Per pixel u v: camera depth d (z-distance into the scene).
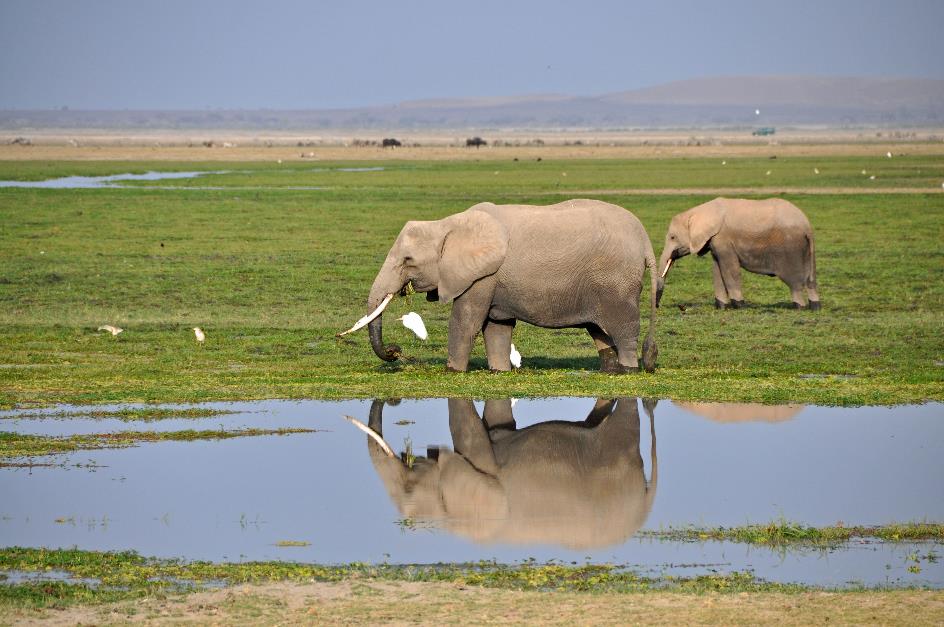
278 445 59.97
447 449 59.22
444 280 73.19
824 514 48.41
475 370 76.31
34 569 41.34
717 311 105.06
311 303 109.00
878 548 44.03
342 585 39.25
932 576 40.50
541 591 38.53
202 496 51.19
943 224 178.75
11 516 48.22
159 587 39.09
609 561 42.38
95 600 37.59
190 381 73.56
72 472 54.88
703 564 41.94
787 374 76.56
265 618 35.75
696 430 62.88
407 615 35.88
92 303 107.94
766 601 37.00
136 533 46.03
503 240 72.00
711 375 75.12
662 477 54.31
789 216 104.94
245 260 140.12
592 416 65.88
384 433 62.34
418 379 73.19
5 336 89.94
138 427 63.16
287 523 47.41
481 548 44.06
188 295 113.06
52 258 139.88
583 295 72.75
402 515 48.56
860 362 80.50
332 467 55.97
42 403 67.94
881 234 166.25
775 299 113.25
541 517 48.16
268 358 82.69
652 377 73.62
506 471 55.59
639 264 73.31
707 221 105.81
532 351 86.38
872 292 115.38
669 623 34.81
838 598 37.31
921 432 62.12
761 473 54.81
